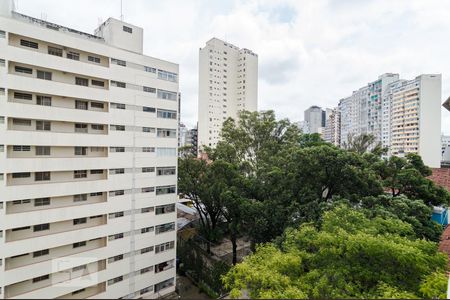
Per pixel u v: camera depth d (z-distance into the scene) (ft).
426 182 82.58
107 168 77.66
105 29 85.71
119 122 79.92
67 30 81.87
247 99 253.24
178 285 97.40
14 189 63.67
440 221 100.42
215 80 244.42
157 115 88.22
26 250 64.49
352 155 78.13
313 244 54.90
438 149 234.38
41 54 66.80
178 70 93.76
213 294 88.69
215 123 245.86
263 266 50.67
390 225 57.62
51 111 68.85
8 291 64.34
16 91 65.98
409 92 248.11
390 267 47.42
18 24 63.67
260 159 110.01
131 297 81.46
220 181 98.22
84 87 73.46
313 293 43.65
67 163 71.26
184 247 110.63
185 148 116.47
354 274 47.55
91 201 77.61
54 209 68.69
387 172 88.38
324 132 422.00
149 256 85.76
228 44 251.60
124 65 80.84
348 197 78.64
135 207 82.89
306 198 78.64
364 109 317.01
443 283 40.55
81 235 72.43
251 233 83.51
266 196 90.22
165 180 90.27
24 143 65.21
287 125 120.98
